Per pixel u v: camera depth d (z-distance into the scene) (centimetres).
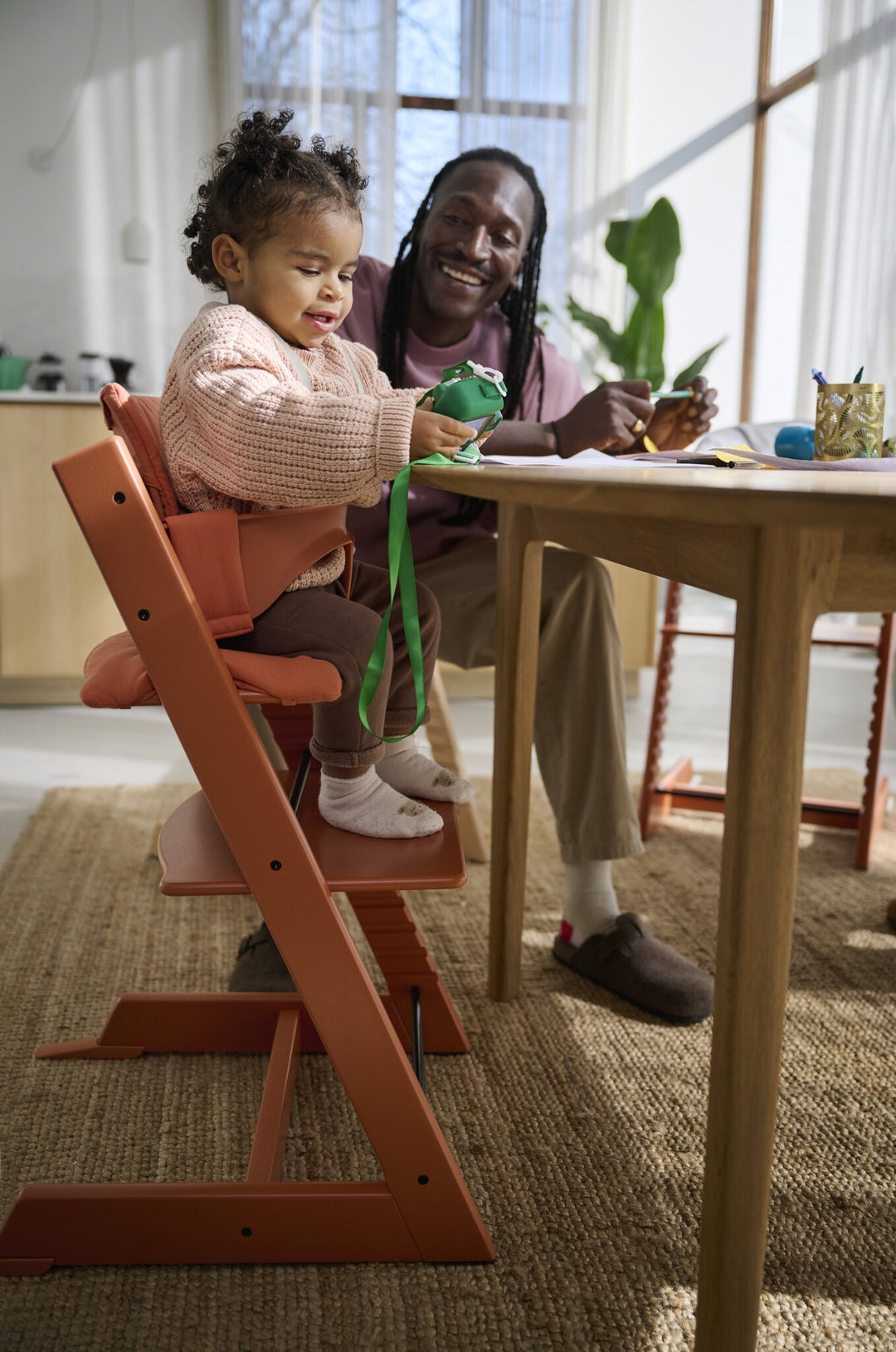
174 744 259
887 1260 91
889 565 64
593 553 101
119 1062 119
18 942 147
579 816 137
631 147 439
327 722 94
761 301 461
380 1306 85
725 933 68
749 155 446
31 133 364
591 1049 124
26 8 357
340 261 100
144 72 367
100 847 185
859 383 119
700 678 344
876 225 337
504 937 132
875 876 178
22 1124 107
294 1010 120
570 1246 92
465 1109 111
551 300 406
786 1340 82
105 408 90
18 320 373
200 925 154
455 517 157
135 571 78
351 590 103
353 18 374
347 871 86
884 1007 134
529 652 126
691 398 144
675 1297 86
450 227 156
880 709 179
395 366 164
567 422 135
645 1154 105
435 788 105
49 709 298
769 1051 68
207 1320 83
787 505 54
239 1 364
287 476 83
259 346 90
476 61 389
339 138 380
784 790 65
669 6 429
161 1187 89
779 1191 100
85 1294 86
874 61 336
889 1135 109
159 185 374
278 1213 89
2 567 294
